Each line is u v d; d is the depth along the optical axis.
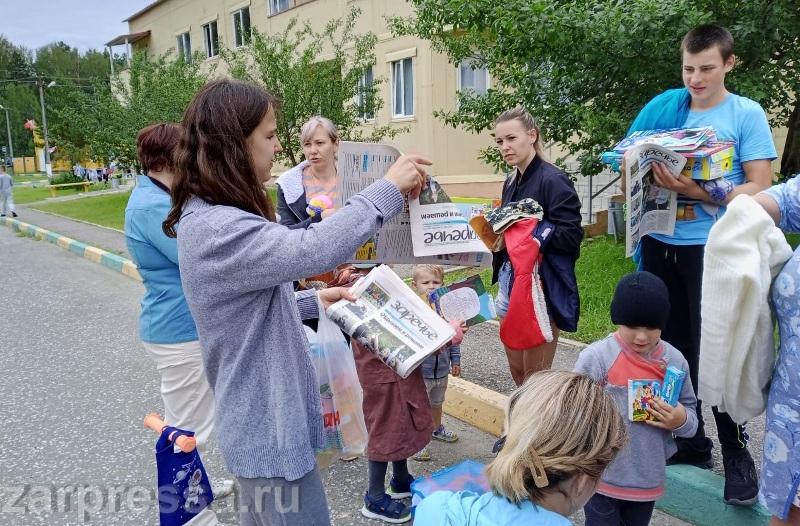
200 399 3.17
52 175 45.72
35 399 4.85
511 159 3.26
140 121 15.49
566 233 3.14
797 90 5.85
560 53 5.98
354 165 2.52
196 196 1.75
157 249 2.99
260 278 1.65
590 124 5.94
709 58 2.78
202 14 22.64
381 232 2.62
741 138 2.82
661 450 2.46
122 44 28.00
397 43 14.19
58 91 30.95
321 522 1.83
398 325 2.61
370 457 3.12
